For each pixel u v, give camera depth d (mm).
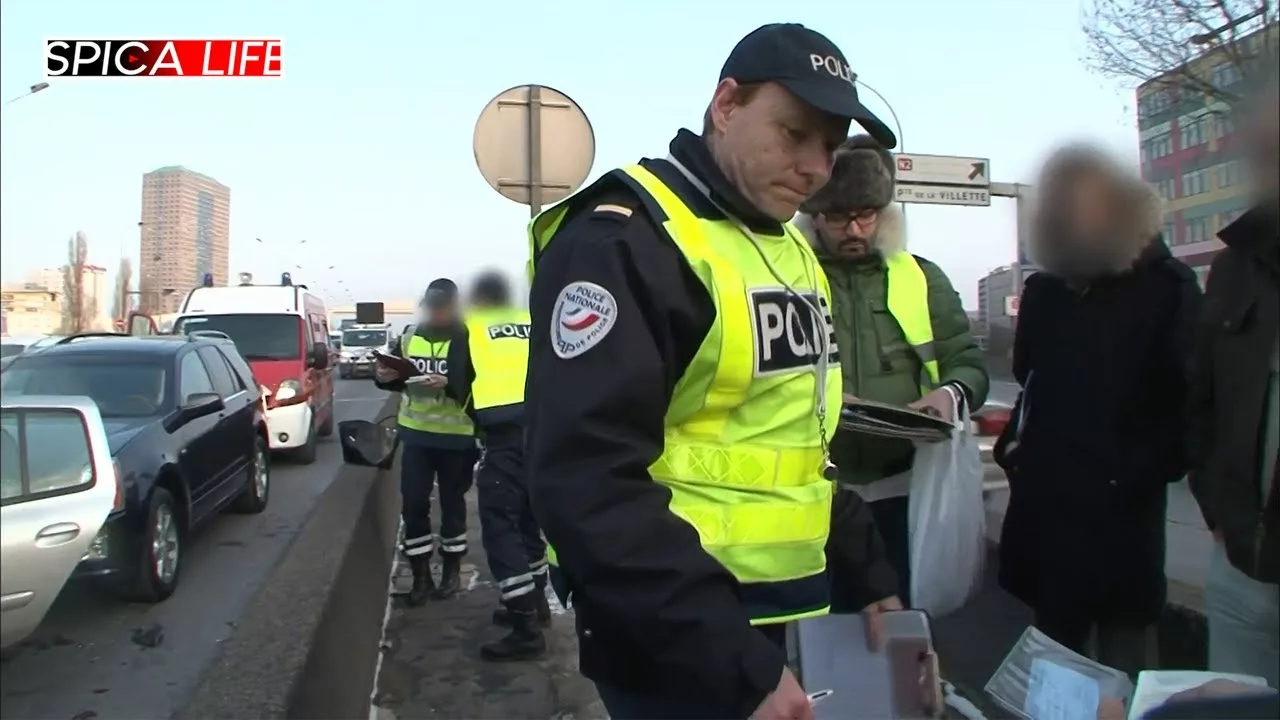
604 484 1274
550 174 5527
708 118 1615
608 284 1351
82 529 1543
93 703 3176
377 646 4016
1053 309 2688
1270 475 2021
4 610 1411
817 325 1652
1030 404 2768
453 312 4793
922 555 2658
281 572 3293
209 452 6355
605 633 1318
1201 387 2211
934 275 2951
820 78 1495
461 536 5090
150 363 5922
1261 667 2186
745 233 1574
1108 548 2561
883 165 2676
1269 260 2014
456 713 3438
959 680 3252
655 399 1339
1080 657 2543
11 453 1489
